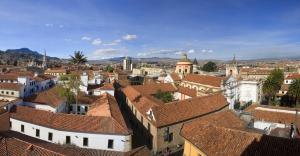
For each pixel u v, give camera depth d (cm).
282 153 2792
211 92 8181
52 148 3241
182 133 3984
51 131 4566
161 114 5112
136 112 6362
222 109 6519
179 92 9081
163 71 18912
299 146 2822
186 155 3831
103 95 7300
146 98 6625
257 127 5469
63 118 4725
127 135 4369
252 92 9700
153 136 4962
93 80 10788
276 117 5650
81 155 3312
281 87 11119
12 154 2817
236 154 2972
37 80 9569
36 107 6016
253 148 2956
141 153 3562
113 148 4372
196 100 6153
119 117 5025
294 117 5566
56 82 11238
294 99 9662
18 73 10825
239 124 5128
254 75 16500
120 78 13212
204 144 3366
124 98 8306
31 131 4803
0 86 7444
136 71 19612
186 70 13150
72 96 6925
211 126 3653
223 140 3275
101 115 4938
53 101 6206
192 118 5475
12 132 4434
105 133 4353
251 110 6150
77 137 4422
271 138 3023
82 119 4653
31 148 2927
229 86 8600
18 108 5291
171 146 5091
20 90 7500
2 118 4534
